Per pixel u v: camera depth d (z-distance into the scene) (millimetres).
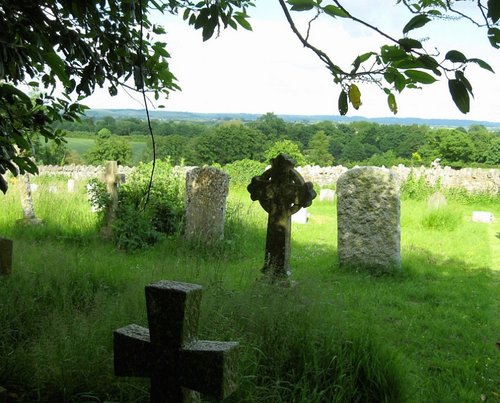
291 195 7559
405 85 2215
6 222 12805
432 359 5605
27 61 3129
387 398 4086
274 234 7707
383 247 9586
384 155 43000
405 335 6172
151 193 12039
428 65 2037
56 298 5727
